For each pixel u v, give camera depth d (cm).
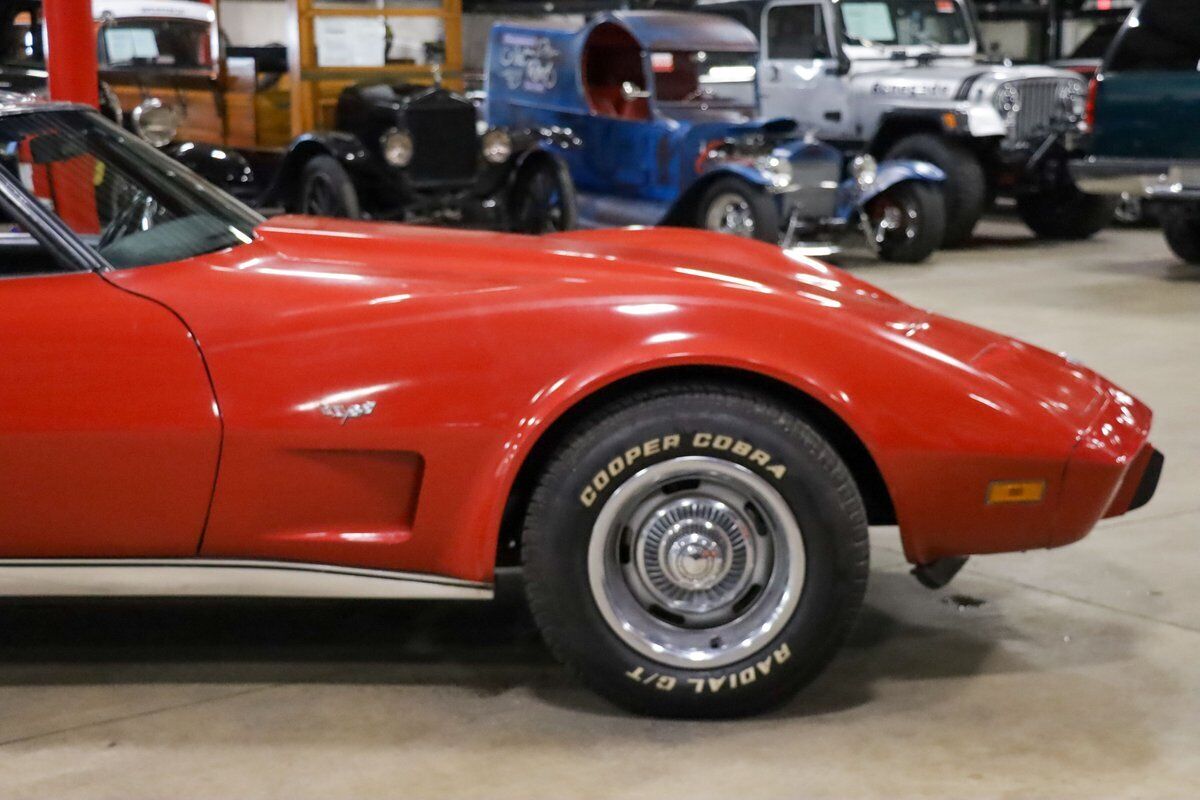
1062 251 1152
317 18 990
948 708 300
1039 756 277
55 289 288
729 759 276
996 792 262
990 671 321
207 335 284
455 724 293
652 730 289
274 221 348
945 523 288
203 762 276
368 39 1016
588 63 1098
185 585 291
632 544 287
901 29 1241
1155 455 322
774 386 288
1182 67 962
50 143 318
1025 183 1167
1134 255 1119
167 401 281
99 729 291
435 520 286
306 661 329
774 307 290
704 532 285
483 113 1182
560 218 1032
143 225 311
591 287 292
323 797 260
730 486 283
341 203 964
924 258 1082
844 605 284
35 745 284
